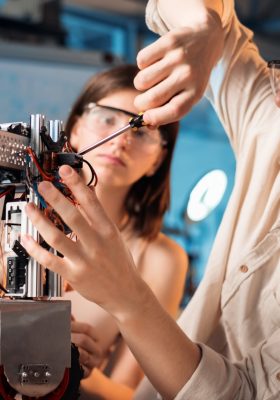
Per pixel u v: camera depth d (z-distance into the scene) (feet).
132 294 3.49
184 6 4.38
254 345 4.28
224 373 3.87
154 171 7.68
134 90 7.25
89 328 6.11
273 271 4.36
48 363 3.48
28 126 3.71
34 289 3.59
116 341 7.34
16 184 3.69
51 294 3.66
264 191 4.51
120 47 21.84
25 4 15.07
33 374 3.43
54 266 3.32
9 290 3.66
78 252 3.29
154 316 3.62
